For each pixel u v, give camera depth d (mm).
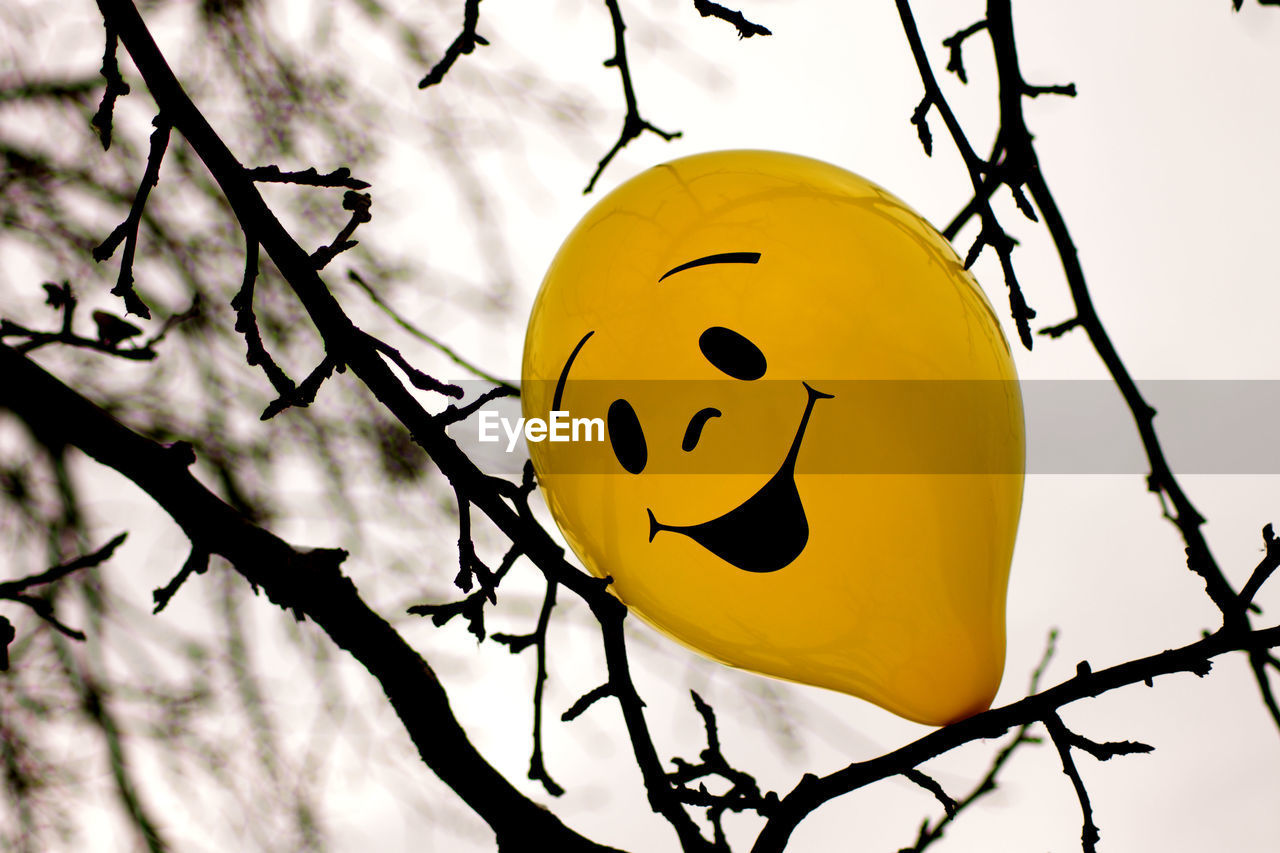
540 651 1485
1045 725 1120
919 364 1108
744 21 1274
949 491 1096
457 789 1604
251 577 1622
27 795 3344
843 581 1099
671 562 1171
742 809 1298
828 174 1282
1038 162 1755
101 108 1178
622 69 1606
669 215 1216
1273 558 1101
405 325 1739
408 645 1686
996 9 1476
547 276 1373
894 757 1187
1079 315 1895
